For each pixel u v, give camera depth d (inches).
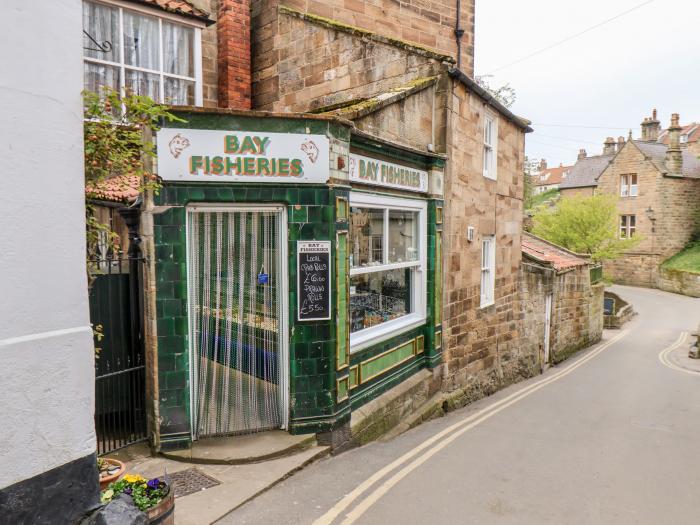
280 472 206.7
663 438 303.7
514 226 485.7
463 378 383.9
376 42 332.8
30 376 118.8
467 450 264.1
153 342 213.0
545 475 233.8
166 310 213.2
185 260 214.8
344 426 243.6
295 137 221.5
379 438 274.1
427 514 188.9
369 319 286.2
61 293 125.3
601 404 397.7
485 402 398.6
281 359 231.8
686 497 213.6
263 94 399.5
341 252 237.6
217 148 213.2
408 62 333.4
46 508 122.0
